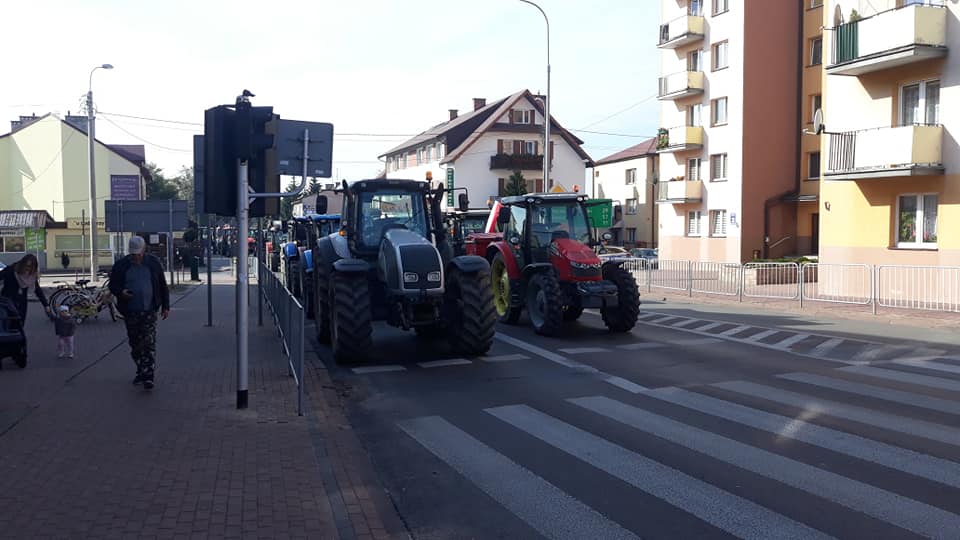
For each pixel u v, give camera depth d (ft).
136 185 135.64
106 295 52.54
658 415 24.91
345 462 20.43
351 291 35.35
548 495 17.61
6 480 17.57
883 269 58.18
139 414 24.26
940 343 41.06
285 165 31.83
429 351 39.27
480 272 36.68
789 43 110.32
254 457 19.74
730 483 18.04
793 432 22.43
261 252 50.60
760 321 52.29
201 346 39.93
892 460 19.52
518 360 36.17
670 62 124.16
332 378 32.45
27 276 34.63
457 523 16.10
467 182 172.45
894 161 62.39
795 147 111.14
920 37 59.98
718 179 114.11
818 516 15.81
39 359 35.27
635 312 44.68
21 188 163.12
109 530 14.60
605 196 188.24
